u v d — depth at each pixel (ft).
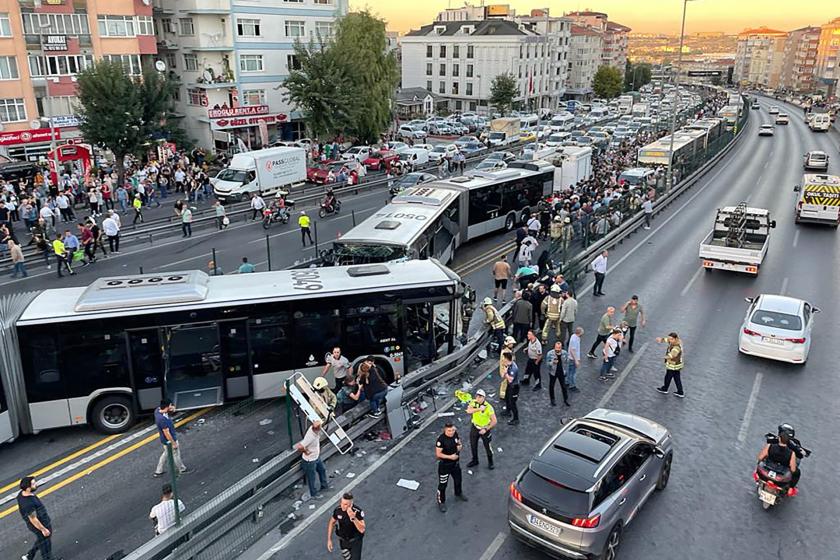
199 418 46.88
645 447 35.06
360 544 30.01
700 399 50.01
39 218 94.94
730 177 159.84
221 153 180.75
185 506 33.96
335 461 41.73
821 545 33.71
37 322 42.32
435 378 50.80
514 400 45.85
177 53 190.60
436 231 80.43
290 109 200.85
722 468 40.73
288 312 47.47
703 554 32.89
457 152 171.42
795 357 54.85
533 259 87.86
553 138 209.97
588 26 557.33
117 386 44.34
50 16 148.87
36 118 148.77
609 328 56.29
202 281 48.49
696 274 82.64
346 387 45.98
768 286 77.61
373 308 49.49
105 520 35.42
